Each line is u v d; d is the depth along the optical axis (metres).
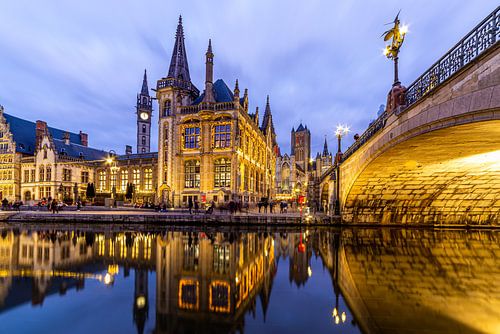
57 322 4.95
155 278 7.75
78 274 8.11
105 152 66.94
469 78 8.21
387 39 15.30
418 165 17.17
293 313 5.51
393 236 17.86
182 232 19.31
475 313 5.56
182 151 39.78
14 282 7.28
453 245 14.19
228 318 5.23
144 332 4.61
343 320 5.18
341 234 18.78
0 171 55.25
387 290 6.95
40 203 40.00
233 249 12.40
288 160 91.44
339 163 26.36
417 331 4.72
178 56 44.41
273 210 38.38
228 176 37.97
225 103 38.56
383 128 15.09
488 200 22.98
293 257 10.86
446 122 9.53
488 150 13.69
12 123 58.53
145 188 50.28
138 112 80.62
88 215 26.28
